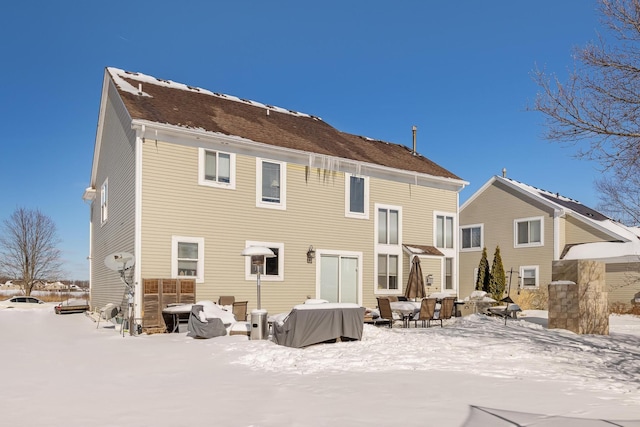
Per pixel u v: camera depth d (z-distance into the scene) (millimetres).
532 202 30234
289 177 19656
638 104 11562
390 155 24531
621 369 9781
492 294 25766
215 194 17812
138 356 10695
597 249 27656
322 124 25453
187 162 17297
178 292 16234
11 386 7934
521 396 7266
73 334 15148
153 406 6699
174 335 14570
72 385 8008
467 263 33344
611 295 26719
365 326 14578
